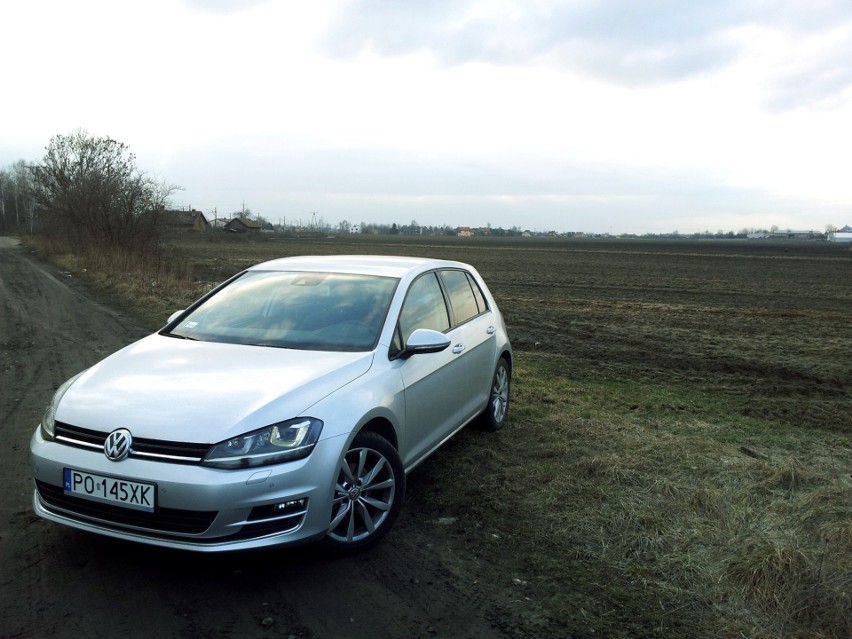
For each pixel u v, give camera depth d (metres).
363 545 3.61
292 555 3.60
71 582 3.22
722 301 23.81
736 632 2.99
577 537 3.91
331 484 3.29
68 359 8.93
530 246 111.19
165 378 3.55
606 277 36.62
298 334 4.25
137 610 3.00
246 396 3.31
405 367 4.14
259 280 5.00
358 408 3.51
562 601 3.24
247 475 3.02
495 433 5.96
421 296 4.84
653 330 14.91
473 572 3.49
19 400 6.66
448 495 4.48
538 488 4.61
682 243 167.12
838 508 4.14
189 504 2.96
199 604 3.07
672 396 8.25
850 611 3.06
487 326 5.77
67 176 31.84
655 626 3.05
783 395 8.69
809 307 22.23
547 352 11.52
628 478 4.75
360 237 162.25
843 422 7.25
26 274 23.83
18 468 4.73
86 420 3.23
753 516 4.16
